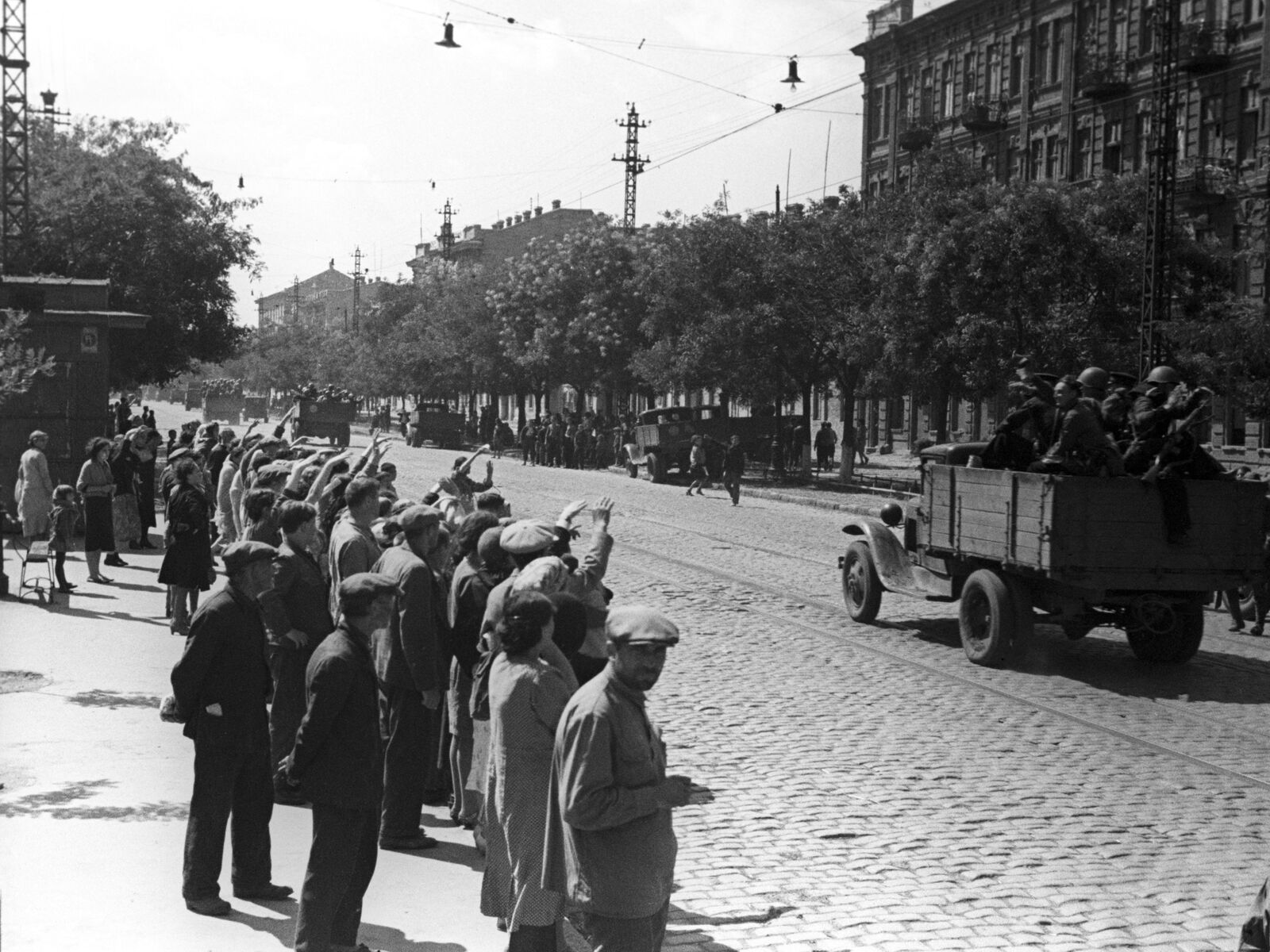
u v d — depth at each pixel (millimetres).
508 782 5625
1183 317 30453
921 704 11727
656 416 46125
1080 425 12953
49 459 23609
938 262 33250
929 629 15953
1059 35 48156
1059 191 33156
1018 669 13531
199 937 6141
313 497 11406
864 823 8266
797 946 6285
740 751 9961
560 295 60438
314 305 191375
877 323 37094
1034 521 12805
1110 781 9328
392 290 101250
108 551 17828
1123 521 12703
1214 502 12922
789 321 42531
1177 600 13195
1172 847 7875
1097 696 12297
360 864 6070
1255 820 8461
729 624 15938
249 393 156250
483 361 71875
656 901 4707
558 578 6301
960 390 36219
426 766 7625
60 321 23516
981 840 7949
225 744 6520
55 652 12891
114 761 9148
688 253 45000
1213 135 40906
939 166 36031
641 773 4691
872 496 37969
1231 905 6906
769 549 24203
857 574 16312
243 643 6578
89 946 5977
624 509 32406
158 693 11289
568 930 6492
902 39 57375
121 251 37875
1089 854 7727
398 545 8023
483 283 75500
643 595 18031
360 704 5945
